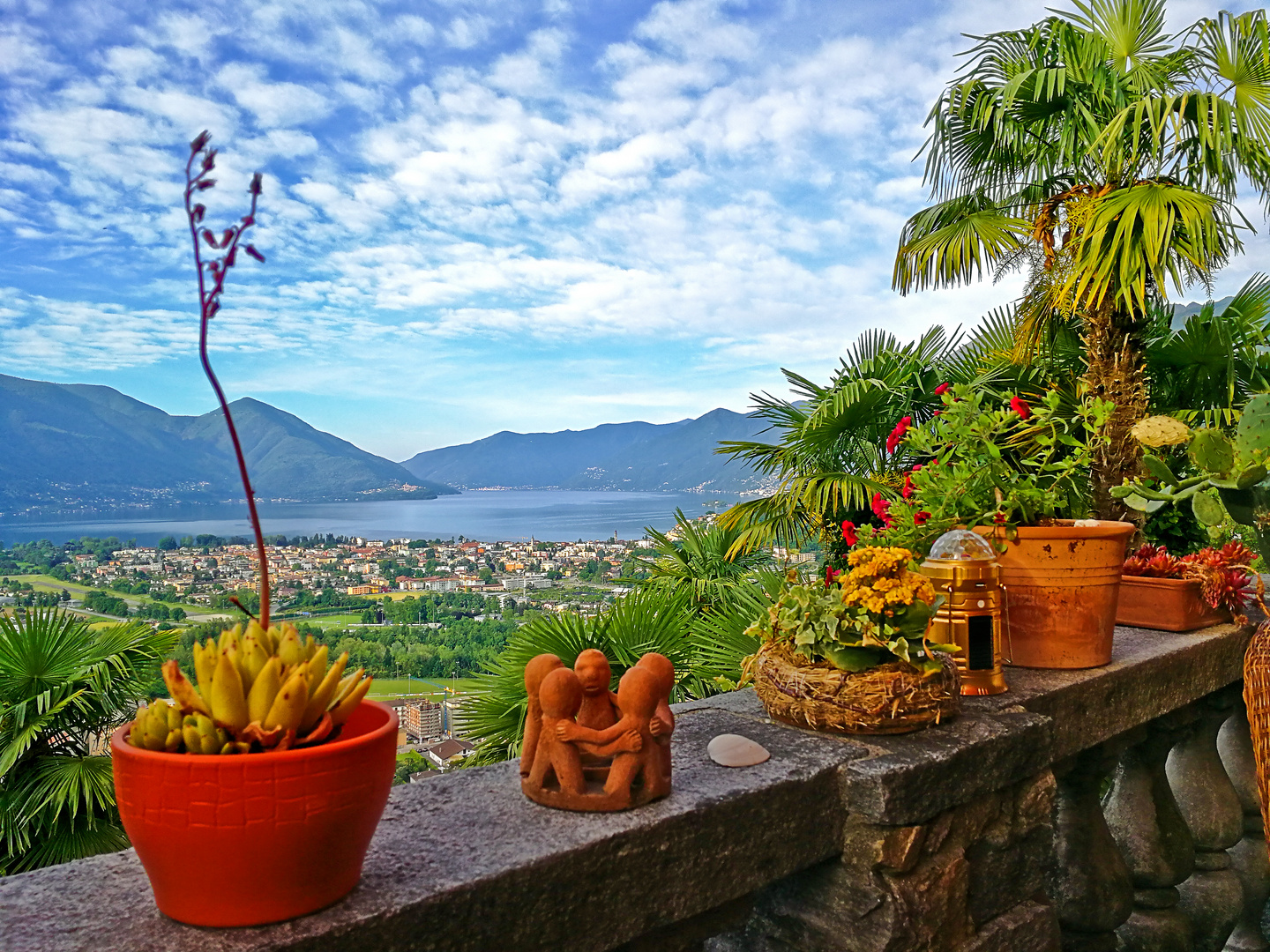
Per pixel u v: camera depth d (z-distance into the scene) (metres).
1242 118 4.41
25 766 4.23
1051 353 5.50
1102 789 2.44
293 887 0.78
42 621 4.37
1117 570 1.89
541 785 1.08
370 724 0.91
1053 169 5.32
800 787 1.20
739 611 4.34
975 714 1.51
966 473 2.11
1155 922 2.04
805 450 5.03
